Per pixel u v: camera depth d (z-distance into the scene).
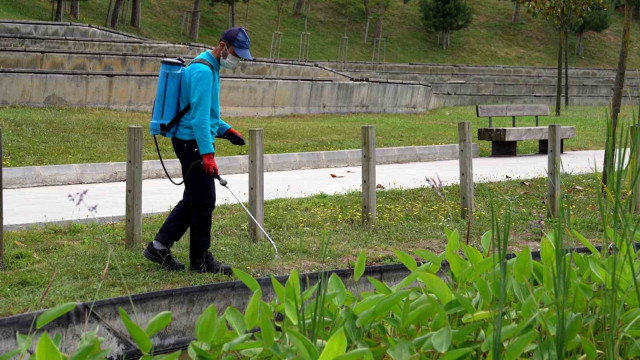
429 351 2.99
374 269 5.26
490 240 3.69
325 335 3.10
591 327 3.05
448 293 3.09
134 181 6.36
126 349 4.34
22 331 3.99
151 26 41.97
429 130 18.16
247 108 19.39
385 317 3.23
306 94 20.55
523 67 39.12
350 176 12.05
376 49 47.75
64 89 16.88
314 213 8.39
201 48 24.55
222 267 5.84
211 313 2.87
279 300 3.32
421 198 9.48
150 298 4.48
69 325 4.14
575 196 9.74
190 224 5.75
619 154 3.24
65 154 12.12
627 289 3.02
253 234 6.93
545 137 15.65
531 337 2.73
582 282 3.26
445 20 48.72
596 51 53.50
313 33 47.94
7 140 12.41
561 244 2.91
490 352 2.78
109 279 5.48
